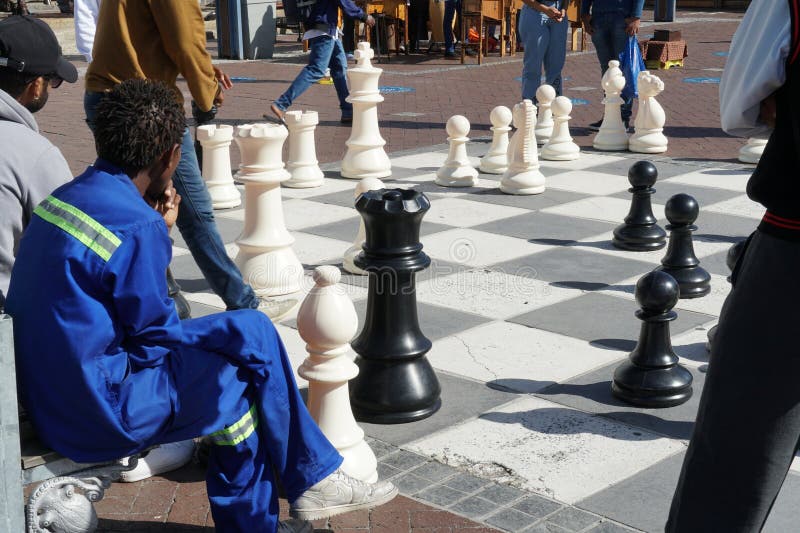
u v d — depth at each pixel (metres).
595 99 13.16
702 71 16.06
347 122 11.31
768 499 2.65
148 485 3.53
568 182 8.27
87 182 2.78
